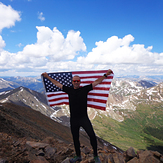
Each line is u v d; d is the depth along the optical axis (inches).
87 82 227.6
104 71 223.8
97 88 217.8
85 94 161.9
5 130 667.4
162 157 163.5
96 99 217.8
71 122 164.6
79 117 160.6
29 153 163.3
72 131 165.5
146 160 165.3
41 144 220.5
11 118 1094.4
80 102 158.4
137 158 183.9
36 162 141.0
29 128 1123.9
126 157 196.9
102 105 213.5
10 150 147.3
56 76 221.5
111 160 176.1
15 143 174.1
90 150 239.1
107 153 227.9
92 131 155.1
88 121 160.1
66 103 223.5
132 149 198.2
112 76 212.7
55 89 220.8
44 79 219.8
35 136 928.3
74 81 159.6
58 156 195.6
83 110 160.7
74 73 227.1
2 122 741.9
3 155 131.3
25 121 1616.6
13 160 130.0
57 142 290.2
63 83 222.5
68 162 167.0
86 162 168.9
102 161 179.9
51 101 219.9
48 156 186.4
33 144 219.1
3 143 159.0
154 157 167.2
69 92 164.4
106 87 213.3
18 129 810.2
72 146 271.3
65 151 214.8
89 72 227.9
